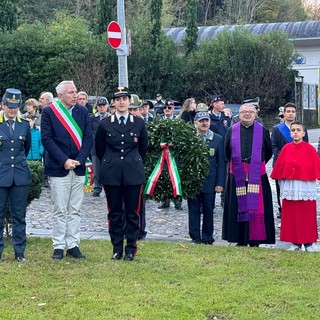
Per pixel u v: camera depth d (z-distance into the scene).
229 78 30.23
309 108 36.41
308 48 40.81
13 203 7.30
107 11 30.50
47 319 5.33
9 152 7.24
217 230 10.16
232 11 60.00
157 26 29.69
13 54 27.27
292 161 8.27
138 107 9.07
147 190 8.40
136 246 7.52
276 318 5.35
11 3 29.20
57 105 7.38
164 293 6.00
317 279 6.57
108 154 7.36
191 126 8.47
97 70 27.36
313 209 8.33
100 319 5.30
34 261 7.27
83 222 10.50
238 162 8.36
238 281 6.44
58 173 7.34
